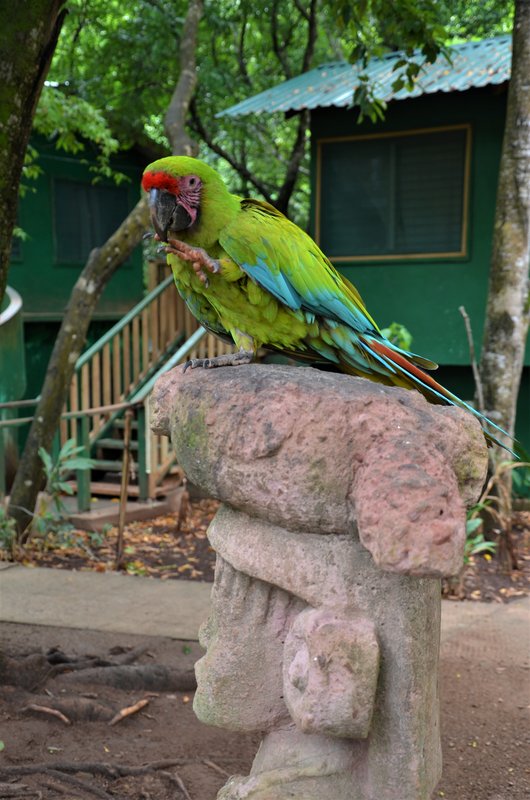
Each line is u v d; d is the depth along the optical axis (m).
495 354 7.88
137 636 5.38
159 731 4.07
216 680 2.29
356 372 3.04
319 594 2.09
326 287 2.86
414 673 2.07
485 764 3.80
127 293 14.85
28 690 4.38
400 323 11.18
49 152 13.35
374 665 2.02
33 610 5.93
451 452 2.06
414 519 1.76
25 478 7.88
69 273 13.88
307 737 2.25
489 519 8.09
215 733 4.07
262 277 2.79
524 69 7.51
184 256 2.69
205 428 2.17
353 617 2.07
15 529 7.87
